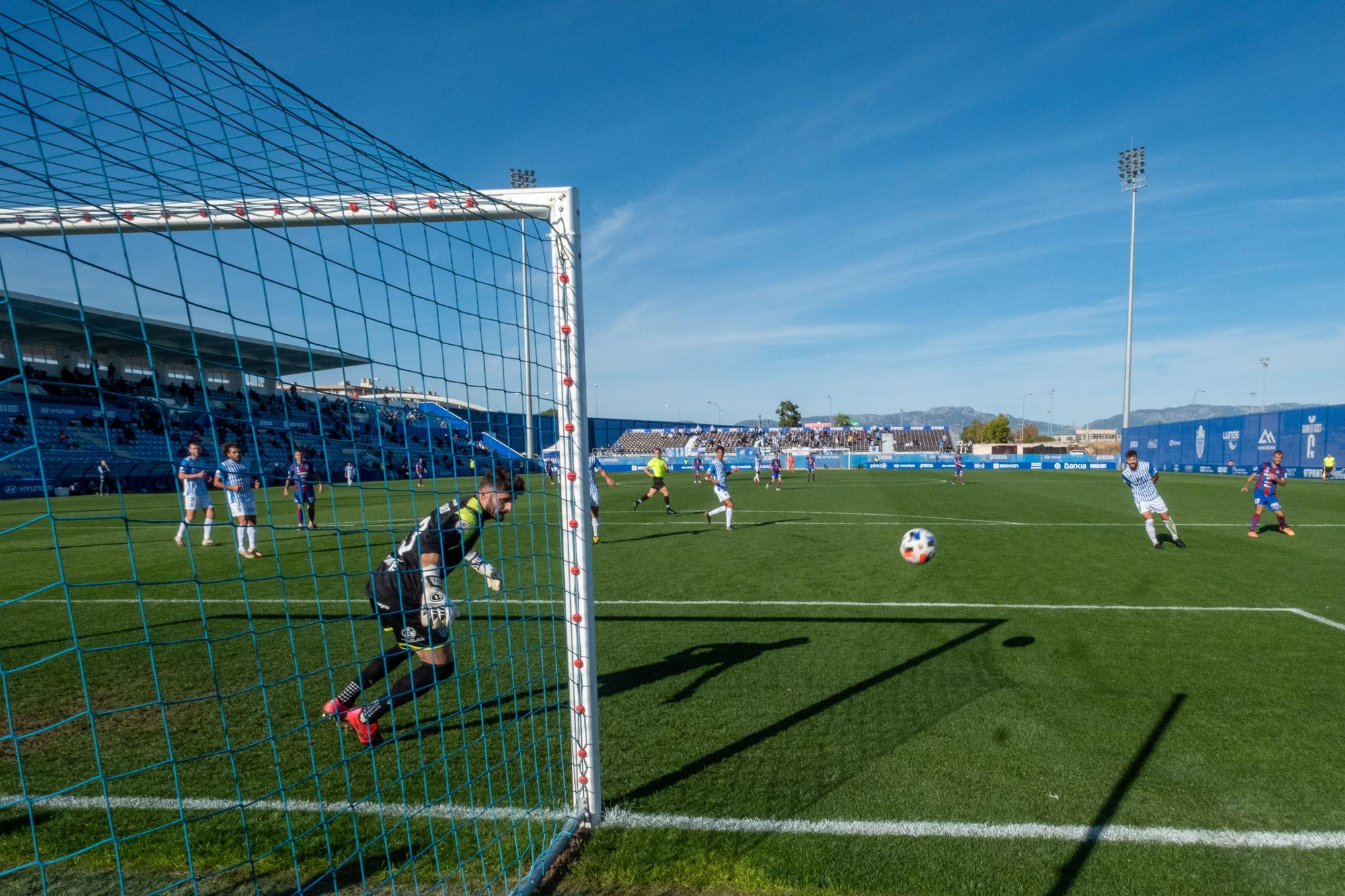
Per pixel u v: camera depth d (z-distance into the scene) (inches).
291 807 115.6
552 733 144.5
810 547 393.1
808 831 108.8
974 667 183.2
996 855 103.0
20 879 98.4
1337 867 100.4
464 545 140.0
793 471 1571.1
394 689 132.4
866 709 155.6
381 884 97.4
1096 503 672.4
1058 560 344.5
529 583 300.2
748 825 110.7
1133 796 118.8
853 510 614.9
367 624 228.8
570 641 112.0
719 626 223.8
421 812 114.5
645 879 99.4
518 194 108.7
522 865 100.9
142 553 388.5
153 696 164.4
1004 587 280.1
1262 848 104.7
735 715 152.8
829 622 227.3
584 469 110.3
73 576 315.6
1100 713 152.7
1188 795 119.2
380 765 130.6
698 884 98.6
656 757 133.4
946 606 249.8
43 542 447.2
